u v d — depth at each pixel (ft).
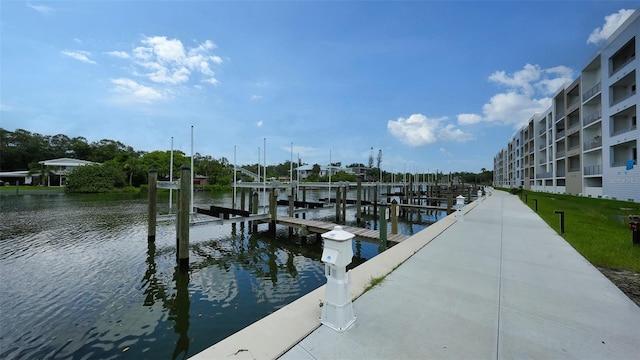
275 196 53.31
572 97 114.83
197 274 32.83
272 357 8.51
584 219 43.21
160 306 24.49
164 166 227.40
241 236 52.75
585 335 10.20
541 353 9.07
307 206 72.49
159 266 34.96
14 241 45.55
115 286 28.37
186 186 33.96
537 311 12.08
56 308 23.49
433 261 19.71
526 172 191.72
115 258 37.27
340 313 10.25
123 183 192.95
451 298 13.35
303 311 11.59
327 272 10.80
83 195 152.25
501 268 18.13
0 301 24.52
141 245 44.01
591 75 99.09
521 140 205.36
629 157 77.25
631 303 12.94
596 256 21.29
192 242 47.62
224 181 225.97
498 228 34.30
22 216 71.56
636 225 25.21
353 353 8.89
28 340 19.06
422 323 10.92
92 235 50.31
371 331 10.27
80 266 33.76
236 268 35.50
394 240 35.91
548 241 26.68
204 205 106.32
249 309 24.25
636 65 69.10
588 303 12.93
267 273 33.78
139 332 20.35
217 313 23.41
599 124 93.45
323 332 10.12
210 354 8.58
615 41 77.51
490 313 11.84
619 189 76.02
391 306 12.42
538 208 60.39
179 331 20.57
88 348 18.37
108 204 102.94
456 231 32.12
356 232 41.57
